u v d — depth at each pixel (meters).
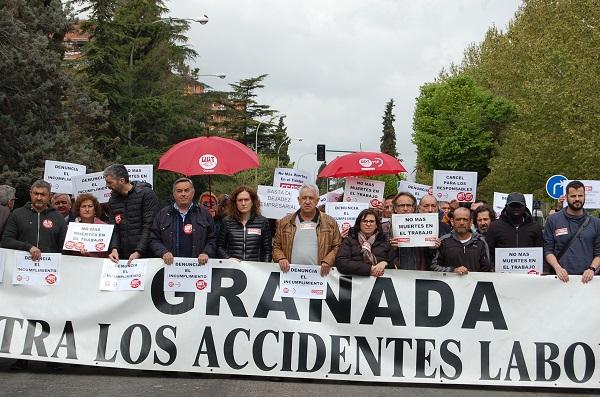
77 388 6.98
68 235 7.80
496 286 7.58
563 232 7.88
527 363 7.51
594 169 27.20
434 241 7.57
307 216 7.81
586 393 7.44
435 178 12.59
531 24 37.91
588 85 27.09
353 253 7.59
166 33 49.16
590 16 28.09
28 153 25.39
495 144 53.91
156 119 47.41
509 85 40.09
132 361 7.62
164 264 7.71
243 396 6.76
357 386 7.41
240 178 65.81
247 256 7.98
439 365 7.54
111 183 8.13
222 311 7.64
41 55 25.86
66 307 7.70
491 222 8.63
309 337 7.58
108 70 45.62
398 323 7.58
